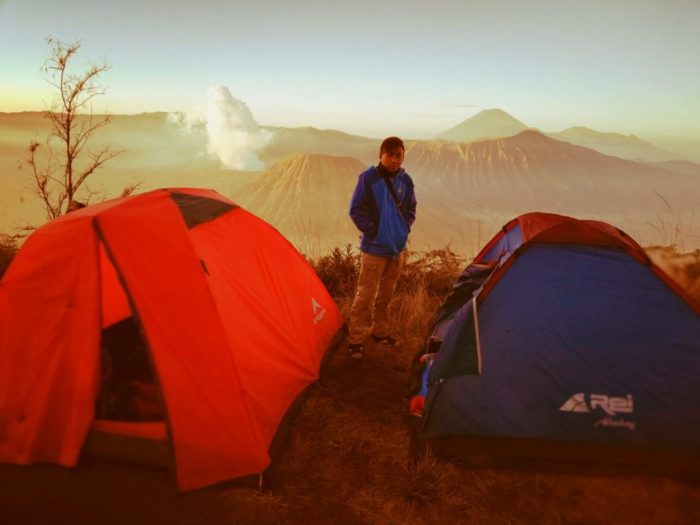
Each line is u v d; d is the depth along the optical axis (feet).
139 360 13.08
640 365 10.69
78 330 10.46
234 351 10.63
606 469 10.52
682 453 10.30
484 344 11.18
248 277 12.50
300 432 11.85
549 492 9.96
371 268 15.02
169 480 10.10
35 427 10.48
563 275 11.45
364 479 10.28
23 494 9.82
